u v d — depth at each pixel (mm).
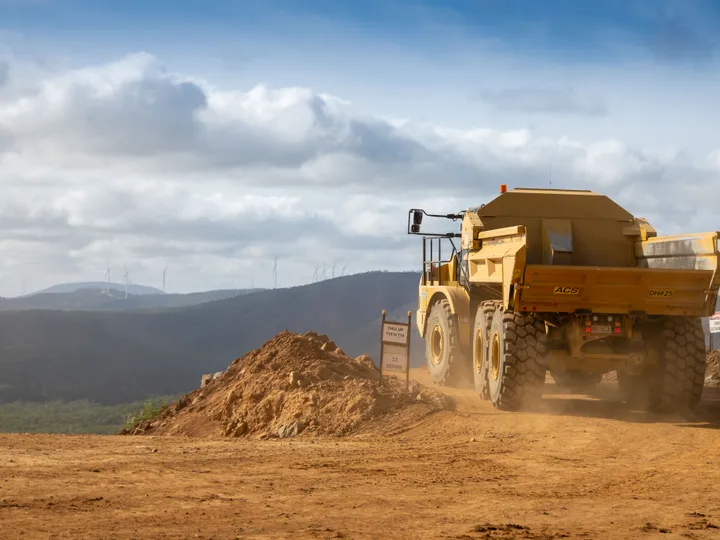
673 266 15203
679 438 12031
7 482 8164
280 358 17500
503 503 7750
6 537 5996
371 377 17047
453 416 13906
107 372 183750
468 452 10992
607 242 16703
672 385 14430
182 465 9617
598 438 12055
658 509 7562
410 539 6277
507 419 13688
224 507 7309
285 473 9195
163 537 6164
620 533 6617
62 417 134875
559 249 16281
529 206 16922
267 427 15242
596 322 14172
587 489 8516
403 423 13688
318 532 6434
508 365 14211
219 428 16344
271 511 7188
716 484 8836
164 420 18312
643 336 14836
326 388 15398
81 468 9188
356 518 6980
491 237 15680
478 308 16375
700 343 14422
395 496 7980
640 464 10086
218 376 19406
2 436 12742
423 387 16438
